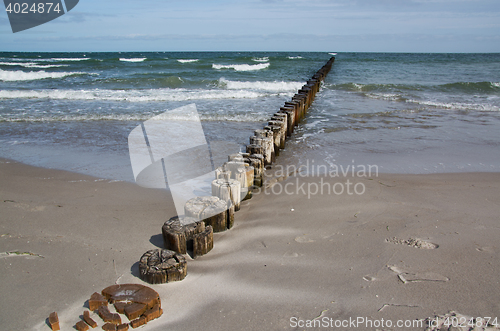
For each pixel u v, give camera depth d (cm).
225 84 1458
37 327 184
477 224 303
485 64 3028
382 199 369
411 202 359
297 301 204
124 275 233
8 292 213
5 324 186
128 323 183
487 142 619
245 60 3097
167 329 182
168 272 221
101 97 1083
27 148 585
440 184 416
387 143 620
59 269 239
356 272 233
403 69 2469
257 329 182
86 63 2525
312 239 284
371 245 269
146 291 202
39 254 258
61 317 191
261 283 223
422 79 1766
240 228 311
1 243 273
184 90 1277
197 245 257
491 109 934
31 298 208
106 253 262
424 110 931
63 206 354
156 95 1118
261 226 314
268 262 249
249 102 1050
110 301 197
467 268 234
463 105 984
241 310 197
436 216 321
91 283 224
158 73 1859
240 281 226
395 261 245
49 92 1112
